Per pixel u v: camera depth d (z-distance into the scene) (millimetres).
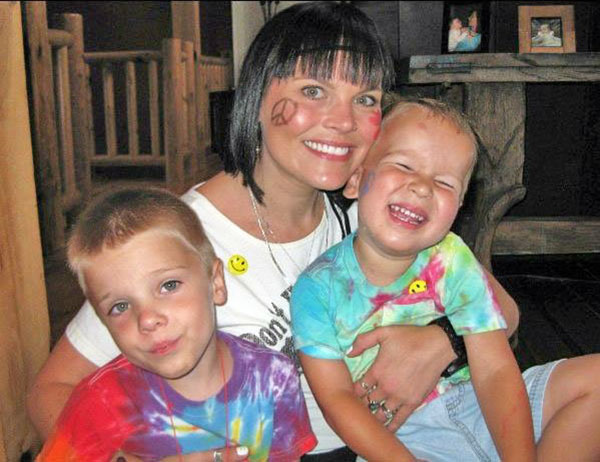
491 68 2836
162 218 1228
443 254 1478
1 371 1540
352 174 1467
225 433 1317
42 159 4094
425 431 1519
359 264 1458
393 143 1410
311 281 1438
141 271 1183
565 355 2436
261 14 5801
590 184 3529
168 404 1289
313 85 1365
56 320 3053
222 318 1438
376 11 3936
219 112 3576
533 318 2816
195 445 1306
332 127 1362
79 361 1356
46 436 1312
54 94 4664
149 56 6305
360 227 1436
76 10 8586
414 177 1370
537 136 3582
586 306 2957
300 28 1369
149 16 8586
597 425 1407
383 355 1437
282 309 1474
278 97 1389
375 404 1448
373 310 1474
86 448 1240
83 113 4988
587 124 3521
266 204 1489
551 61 2816
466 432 1495
